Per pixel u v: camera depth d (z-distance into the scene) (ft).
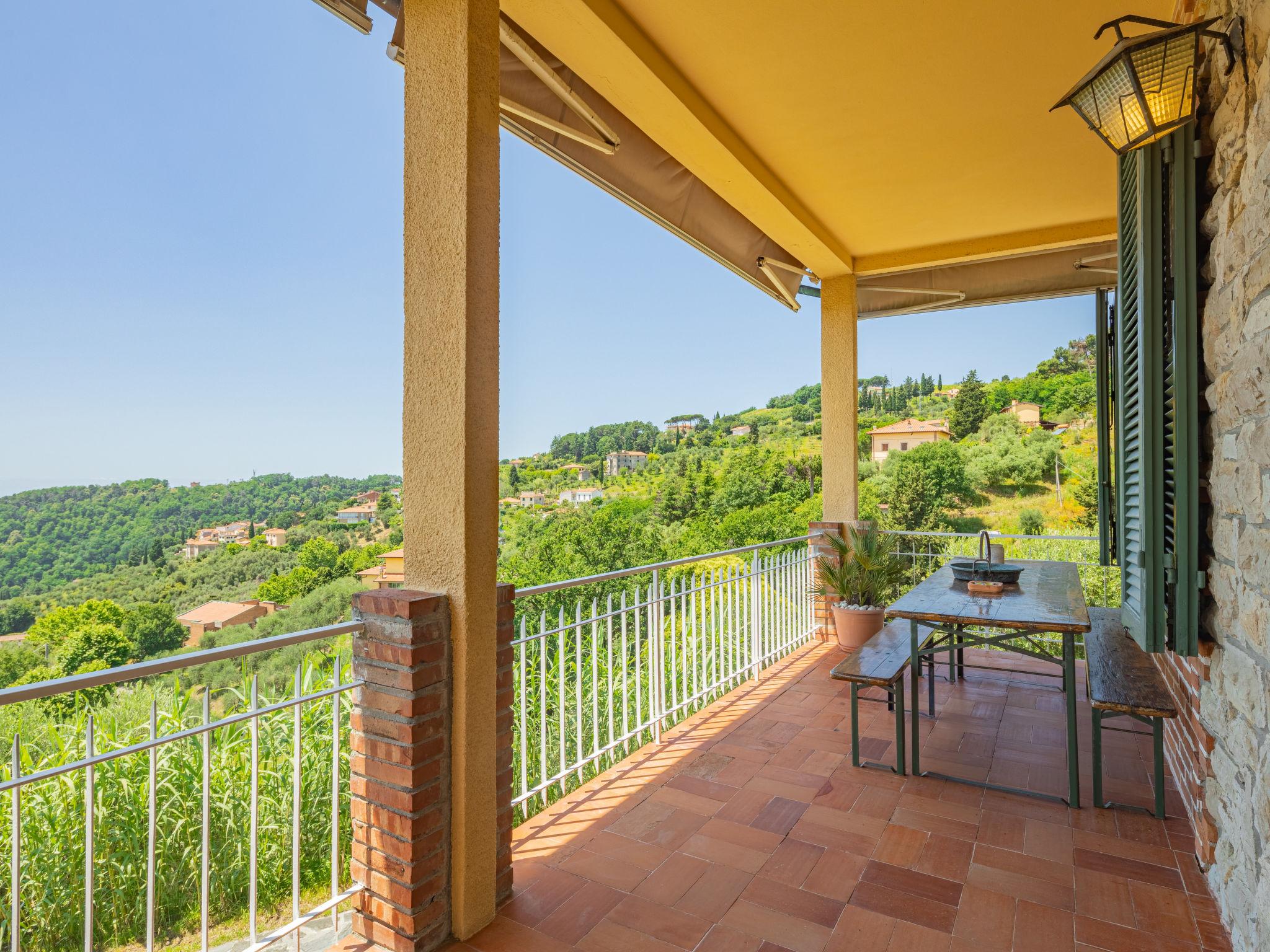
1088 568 23.91
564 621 10.43
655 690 12.58
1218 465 7.06
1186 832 9.15
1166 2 8.95
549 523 70.33
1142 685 10.06
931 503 64.69
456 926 7.24
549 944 7.15
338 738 7.16
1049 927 7.29
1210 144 7.22
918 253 18.44
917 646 11.12
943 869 8.39
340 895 7.22
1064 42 9.75
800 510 69.46
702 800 10.26
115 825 9.39
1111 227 16.28
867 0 8.90
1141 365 7.76
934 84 10.80
